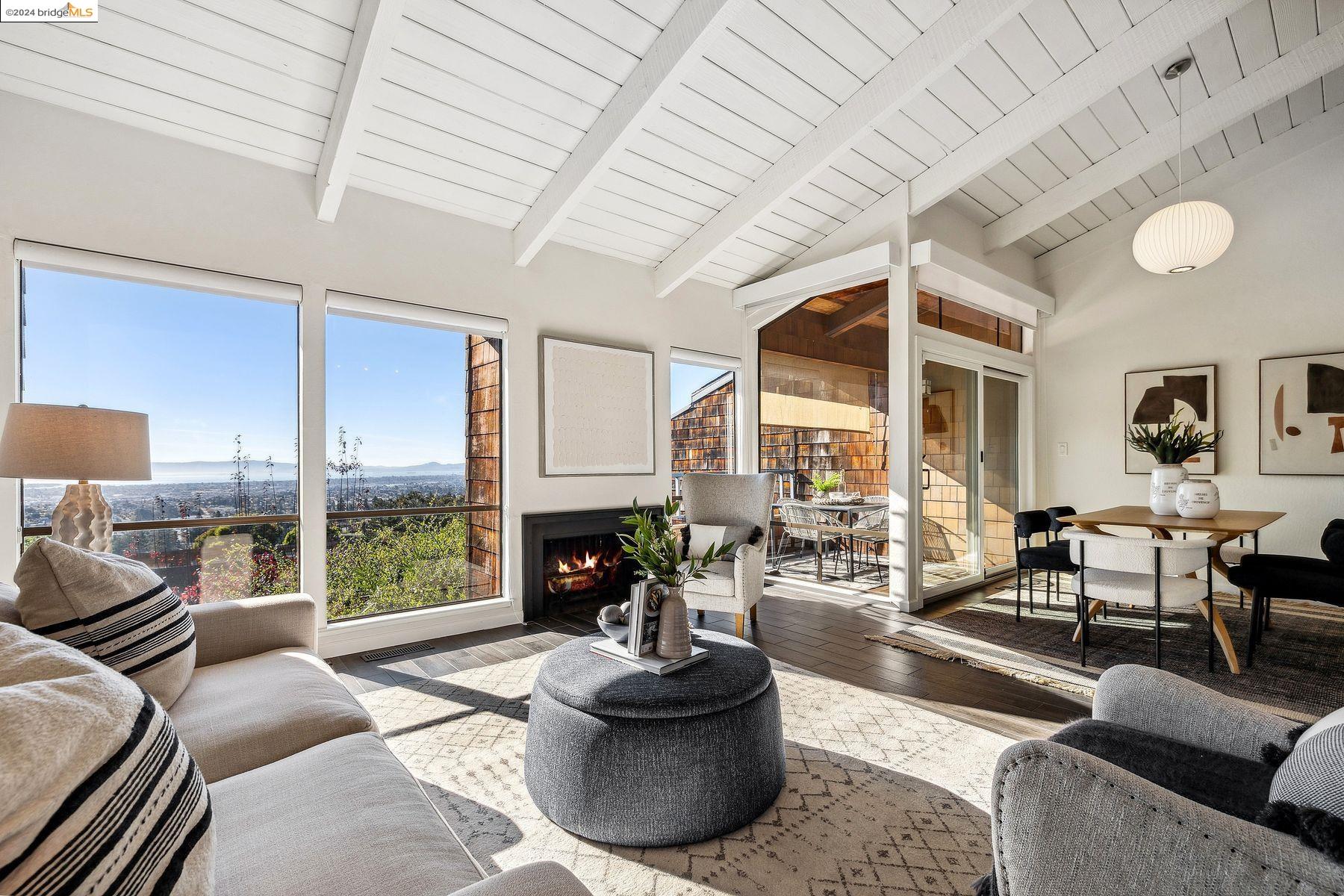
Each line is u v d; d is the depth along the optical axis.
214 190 3.09
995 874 1.06
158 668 1.48
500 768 2.14
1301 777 0.85
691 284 5.23
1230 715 1.28
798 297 5.17
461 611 3.83
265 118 2.99
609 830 1.72
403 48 2.79
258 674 1.73
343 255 3.46
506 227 4.09
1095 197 4.87
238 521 3.18
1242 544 4.68
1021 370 5.81
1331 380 4.52
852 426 4.92
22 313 2.69
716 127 3.63
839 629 3.90
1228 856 0.80
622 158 3.74
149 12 2.44
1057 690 2.86
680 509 5.00
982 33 3.00
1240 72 3.84
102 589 1.41
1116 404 5.57
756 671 1.94
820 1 2.94
